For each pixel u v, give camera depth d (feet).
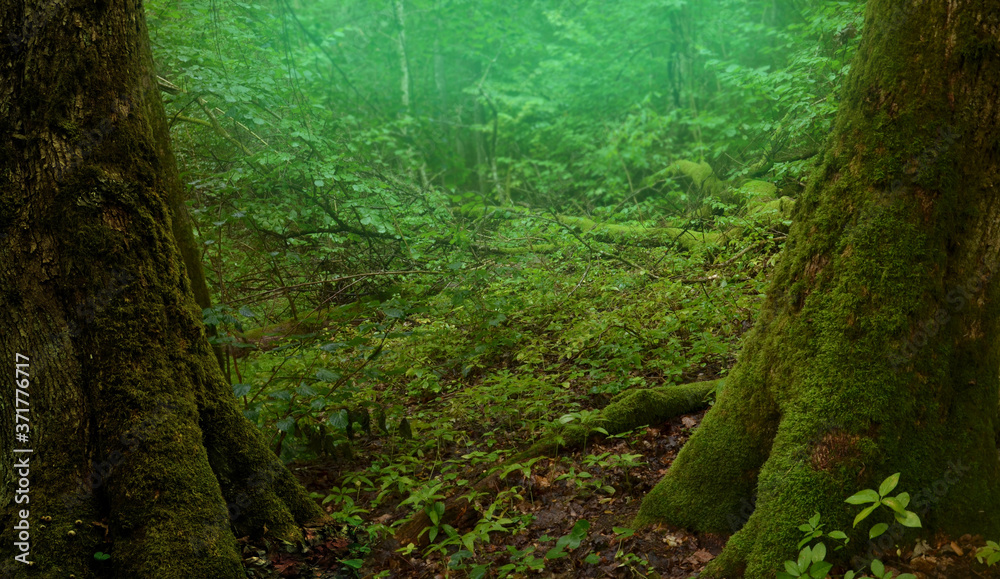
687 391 14.17
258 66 25.59
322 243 26.08
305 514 11.21
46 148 9.35
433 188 32.32
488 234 29.48
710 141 46.55
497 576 10.11
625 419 13.70
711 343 16.83
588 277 24.81
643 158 46.57
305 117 26.05
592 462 11.74
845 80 9.03
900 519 6.66
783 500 8.36
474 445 15.20
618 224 31.19
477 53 59.11
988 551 7.67
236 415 10.82
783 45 37.81
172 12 23.73
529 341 20.53
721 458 9.77
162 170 10.51
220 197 23.22
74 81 9.51
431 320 22.12
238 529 10.34
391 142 47.55
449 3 55.57
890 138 8.21
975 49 7.81
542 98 56.08
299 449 14.78
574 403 15.60
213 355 10.94
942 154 8.00
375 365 19.17
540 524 11.16
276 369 16.19
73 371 9.40
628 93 54.49
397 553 11.11
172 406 9.75
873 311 8.20
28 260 9.32
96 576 8.93
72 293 9.39
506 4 59.00
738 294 20.22
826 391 8.38
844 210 8.59
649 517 10.28
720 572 8.63
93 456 9.39
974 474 8.25
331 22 57.16
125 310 9.66
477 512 11.81
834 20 27.89
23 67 9.30
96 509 9.29
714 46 50.21
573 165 53.11
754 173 33.50
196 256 15.03
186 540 9.09
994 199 8.10
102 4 9.74
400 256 25.55
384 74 58.70
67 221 9.39
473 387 17.11
